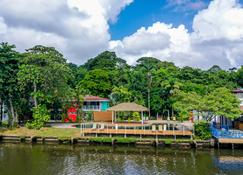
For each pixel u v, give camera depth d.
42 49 61.34
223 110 44.78
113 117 59.75
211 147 44.44
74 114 67.38
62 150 44.06
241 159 37.78
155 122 55.66
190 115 59.38
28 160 38.09
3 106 66.31
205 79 90.31
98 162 37.00
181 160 37.66
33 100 63.84
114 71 90.62
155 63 112.25
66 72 62.47
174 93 67.44
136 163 36.38
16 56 58.72
